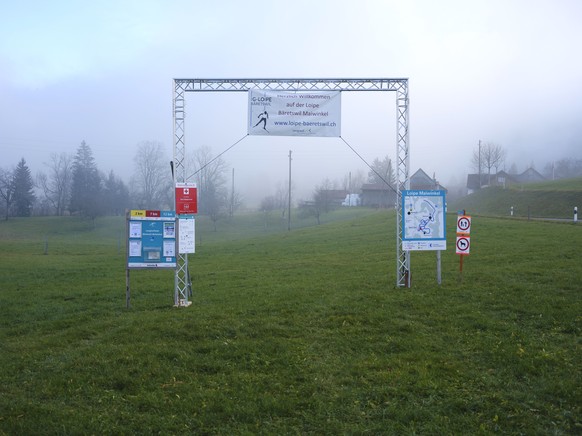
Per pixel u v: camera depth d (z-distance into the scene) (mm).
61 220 77188
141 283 17188
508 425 5402
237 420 5645
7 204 78750
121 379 6812
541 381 6441
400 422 5523
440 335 8766
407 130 13594
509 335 8477
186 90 13391
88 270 22875
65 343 8914
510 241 22891
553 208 52188
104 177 87125
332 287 13984
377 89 13625
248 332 9172
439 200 13359
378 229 37844
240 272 19797
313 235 40125
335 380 6797
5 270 23078
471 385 6465
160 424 5520
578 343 7934
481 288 12383
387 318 9914
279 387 6523
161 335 9094
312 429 5438
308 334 9078
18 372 7297
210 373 7184
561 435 5129
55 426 5453
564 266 14727
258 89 13375
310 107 13445
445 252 20938
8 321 11195
